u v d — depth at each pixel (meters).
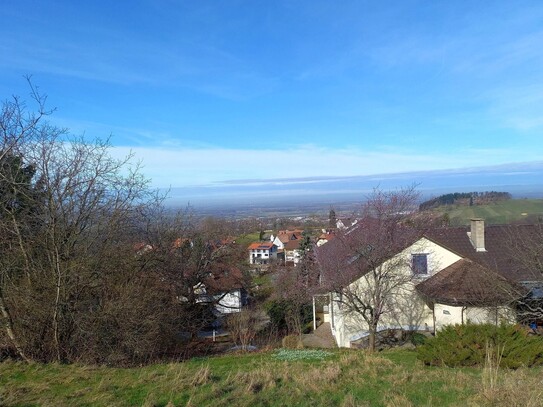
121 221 12.55
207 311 24.48
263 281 41.62
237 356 12.55
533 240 14.90
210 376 7.16
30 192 10.36
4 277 10.06
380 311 14.50
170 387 6.54
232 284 25.88
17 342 9.42
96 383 6.89
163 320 13.80
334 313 20.59
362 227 15.77
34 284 10.42
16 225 10.01
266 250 64.38
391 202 16.48
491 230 19.08
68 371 7.64
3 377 7.22
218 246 25.09
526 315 13.62
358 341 17.45
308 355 11.80
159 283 16.08
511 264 16.44
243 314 23.19
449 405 5.95
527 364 8.88
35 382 6.86
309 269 21.16
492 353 9.07
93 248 11.85
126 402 5.94
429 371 8.20
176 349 16.80
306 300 23.92
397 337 17.16
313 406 5.95
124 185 12.81
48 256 10.70
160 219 16.75
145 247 15.47
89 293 11.61
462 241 18.59
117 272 12.59
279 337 23.12
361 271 15.05
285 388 6.72
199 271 22.88
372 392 6.64
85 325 10.49
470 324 10.38
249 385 6.54
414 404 6.07
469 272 15.73
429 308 17.12
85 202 11.47
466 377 7.43
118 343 11.20
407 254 16.98
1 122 10.45
